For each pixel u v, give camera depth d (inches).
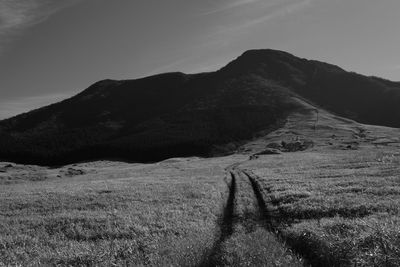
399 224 663.8
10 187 2640.3
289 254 599.8
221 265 572.4
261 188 1599.4
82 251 789.2
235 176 2356.1
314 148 4916.3
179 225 984.9
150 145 7539.4
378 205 939.3
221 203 1346.0
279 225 899.4
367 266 485.7
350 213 920.9
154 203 1407.5
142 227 996.6
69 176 3801.7
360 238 581.3
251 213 1104.2
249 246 637.9
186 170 3299.7
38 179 3592.5
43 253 816.9
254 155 4692.4
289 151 5157.5
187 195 1555.1
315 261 581.9
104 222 1110.4
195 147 7116.1
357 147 4419.3
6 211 1435.8
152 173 3267.7
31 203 1556.3
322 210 981.2
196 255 620.1
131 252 723.4
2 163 6476.4
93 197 1620.3
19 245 928.3
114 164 6304.1
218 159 4758.9
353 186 1317.7
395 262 475.2
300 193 1270.9
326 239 626.2
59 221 1163.9
